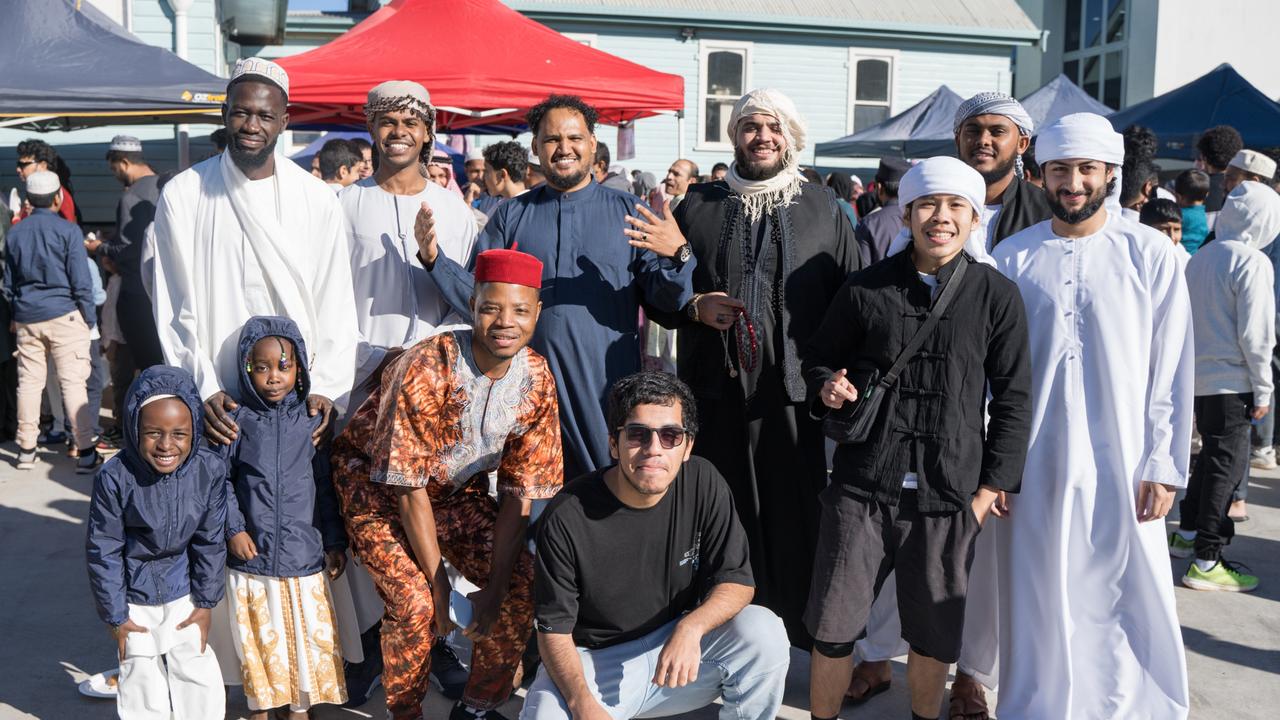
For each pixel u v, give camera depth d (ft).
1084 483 10.64
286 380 10.86
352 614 11.85
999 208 12.50
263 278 11.48
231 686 12.42
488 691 11.21
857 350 10.59
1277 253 19.86
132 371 24.41
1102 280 10.62
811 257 12.07
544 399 10.78
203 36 33.60
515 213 12.39
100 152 34.55
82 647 13.50
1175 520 19.66
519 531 10.82
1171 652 10.62
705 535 9.97
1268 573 16.89
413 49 22.70
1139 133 18.94
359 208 12.60
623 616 9.96
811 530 12.21
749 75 57.47
